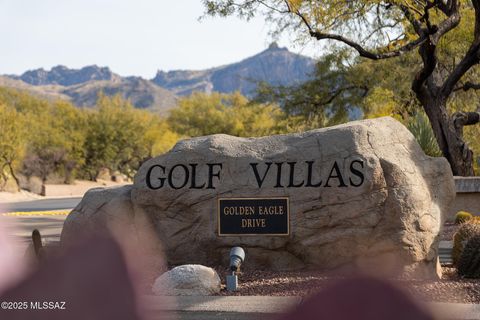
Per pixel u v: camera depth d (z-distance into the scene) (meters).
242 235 11.05
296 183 10.82
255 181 11.03
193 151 11.41
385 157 10.49
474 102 31.30
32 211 33.47
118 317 0.59
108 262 0.61
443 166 11.11
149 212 11.62
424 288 8.87
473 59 21.44
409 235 10.17
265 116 71.50
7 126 56.03
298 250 10.82
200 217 11.27
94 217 11.83
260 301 8.45
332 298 0.56
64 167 68.50
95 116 78.62
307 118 33.44
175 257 11.45
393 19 23.72
